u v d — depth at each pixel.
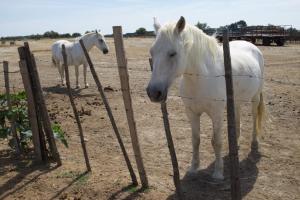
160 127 5.17
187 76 3.16
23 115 4.10
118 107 6.42
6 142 4.62
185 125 5.22
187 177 3.52
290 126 5.04
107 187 3.28
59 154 3.83
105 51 9.43
